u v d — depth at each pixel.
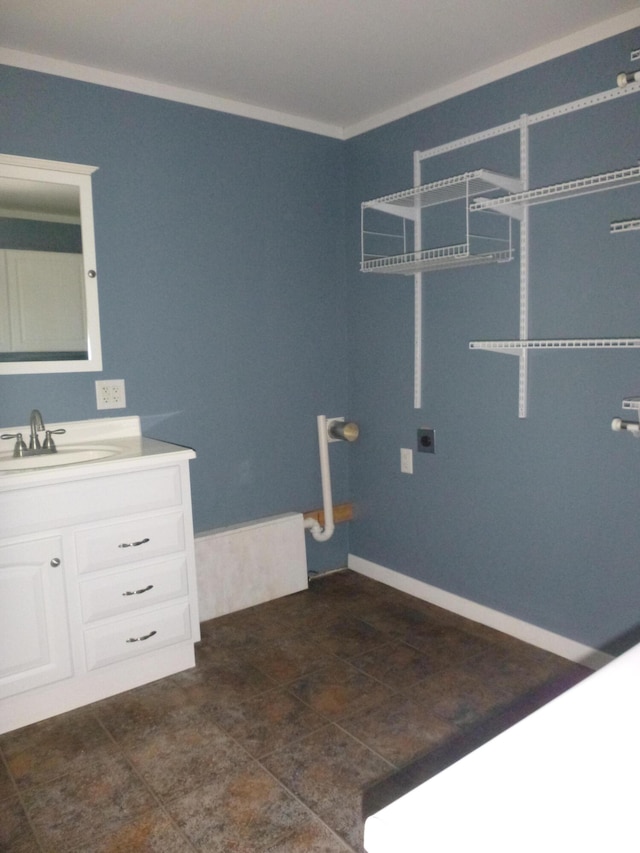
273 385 3.08
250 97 2.77
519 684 2.27
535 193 2.11
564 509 2.39
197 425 2.85
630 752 0.69
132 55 2.34
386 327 3.07
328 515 3.22
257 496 3.08
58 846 1.58
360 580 3.29
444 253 2.72
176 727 2.05
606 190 2.14
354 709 2.13
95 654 2.16
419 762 1.87
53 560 2.03
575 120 2.22
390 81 2.61
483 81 2.51
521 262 2.42
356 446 3.32
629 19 2.05
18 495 1.95
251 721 2.08
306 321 3.16
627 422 2.05
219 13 2.04
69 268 2.46
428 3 1.99
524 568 2.56
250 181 2.90
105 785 1.79
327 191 3.17
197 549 2.79
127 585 2.19
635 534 2.19
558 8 2.03
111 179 2.52
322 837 1.59
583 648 2.38
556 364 2.36
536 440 2.46
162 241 2.67
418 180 2.81
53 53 2.31
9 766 1.87
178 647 2.37
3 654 1.97
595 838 0.58
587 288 2.24
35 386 2.42
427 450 2.92
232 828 1.63
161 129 2.62
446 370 2.79
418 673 2.36
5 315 2.35
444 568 2.91
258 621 2.82
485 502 2.69
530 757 0.69
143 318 2.65
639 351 2.11
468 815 0.61
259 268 2.97
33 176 2.35
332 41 2.25
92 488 2.08
